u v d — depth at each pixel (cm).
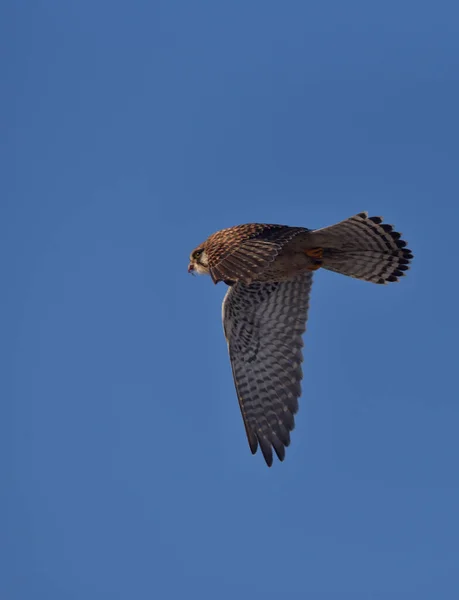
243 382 1631
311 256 1507
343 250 1527
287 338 1611
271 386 1617
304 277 1596
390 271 1554
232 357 1638
